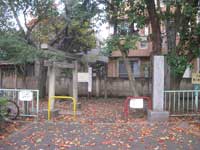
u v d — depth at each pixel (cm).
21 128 1160
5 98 1226
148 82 2452
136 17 1606
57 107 1775
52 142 959
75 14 1880
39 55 1891
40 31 2244
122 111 1664
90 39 2334
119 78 2516
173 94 1446
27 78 2533
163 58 1327
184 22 1570
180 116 1382
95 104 2025
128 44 1526
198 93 1598
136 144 934
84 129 1141
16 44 1947
